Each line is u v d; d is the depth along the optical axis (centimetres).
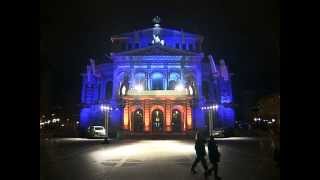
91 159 3497
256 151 4203
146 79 11000
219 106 10925
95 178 2131
